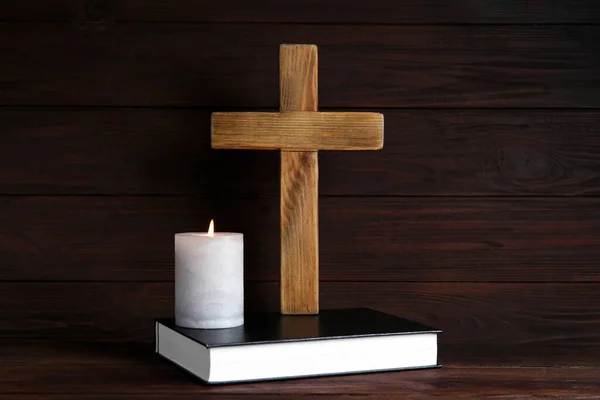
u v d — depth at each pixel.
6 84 1.54
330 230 1.55
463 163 1.56
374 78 1.55
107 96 1.54
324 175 1.55
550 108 1.55
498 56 1.56
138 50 1.54
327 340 1.34
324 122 1.46
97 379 1.34
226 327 1.38
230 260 1.38
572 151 1.55
